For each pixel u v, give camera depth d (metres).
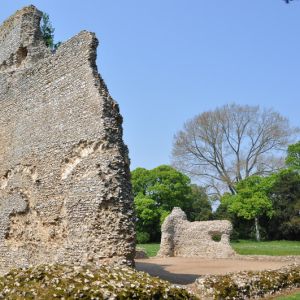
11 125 19.61
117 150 14.59
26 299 7.26
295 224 47.59
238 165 50.78
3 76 20.78
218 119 50.94
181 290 8.12
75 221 14.48
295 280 14.34
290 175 50.09
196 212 51.59
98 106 14.87
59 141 16.28
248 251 30.91
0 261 17.97
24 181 17.83
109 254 13.40
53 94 17.19
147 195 49.78
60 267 8.27
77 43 16.42
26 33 20.33
